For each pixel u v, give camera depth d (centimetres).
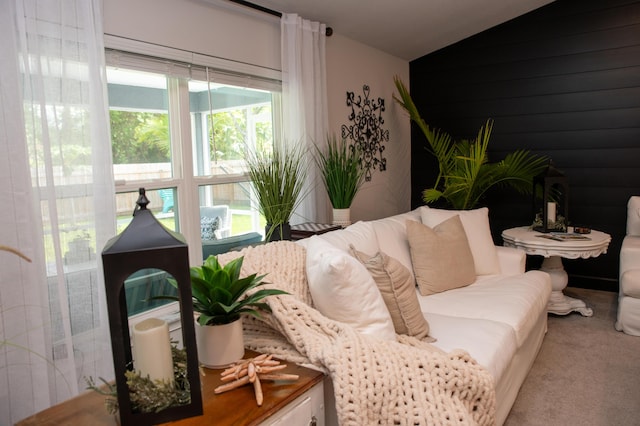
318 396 137
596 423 208
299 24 310
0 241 167
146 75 238
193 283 130
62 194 186
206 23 257
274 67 308
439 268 261
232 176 289
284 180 284
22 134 170
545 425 208
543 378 252
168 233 108
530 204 439
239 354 140
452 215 306
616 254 400
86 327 195
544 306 265
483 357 176
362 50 409
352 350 137
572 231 362
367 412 130
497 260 305
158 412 107
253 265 174
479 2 374
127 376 105
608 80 391
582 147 407
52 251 182
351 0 317
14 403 171
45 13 178
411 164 504
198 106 265
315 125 331
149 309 243
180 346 213
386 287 183
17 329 171
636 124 382
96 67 193
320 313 164
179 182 257
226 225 289
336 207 334
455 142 470
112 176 201
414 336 186
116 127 225
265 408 115
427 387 138
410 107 411
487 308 230
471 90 457
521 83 430
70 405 118
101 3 196
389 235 272
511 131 439
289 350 150
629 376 252
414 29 401
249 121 300
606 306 369
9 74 167
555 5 407
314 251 175
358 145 407
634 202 367
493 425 155
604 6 387
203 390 124
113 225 201
